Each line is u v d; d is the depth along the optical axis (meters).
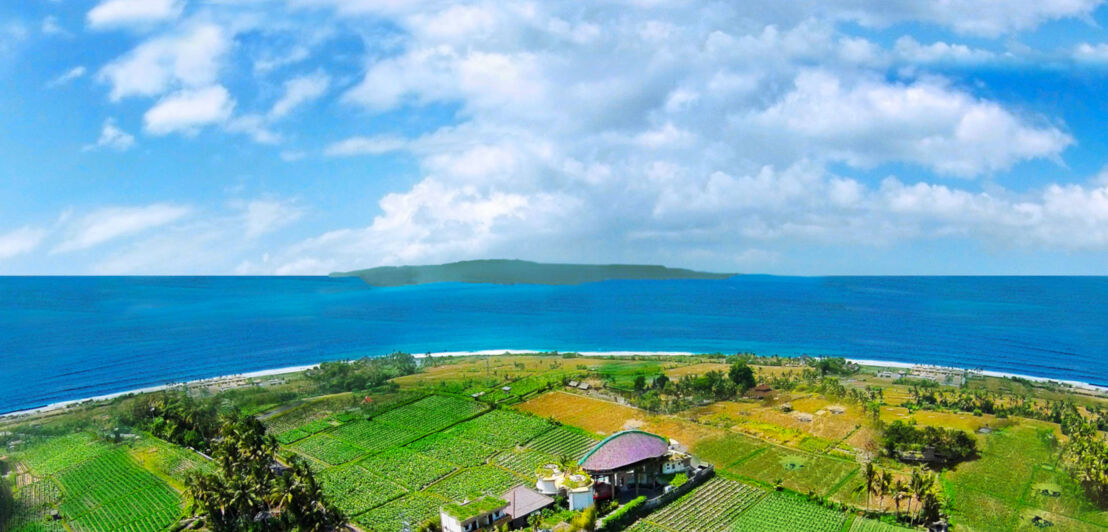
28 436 197.88
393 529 135.12
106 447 184.00
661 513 141.00
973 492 143.50
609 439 154.25
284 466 171.12
